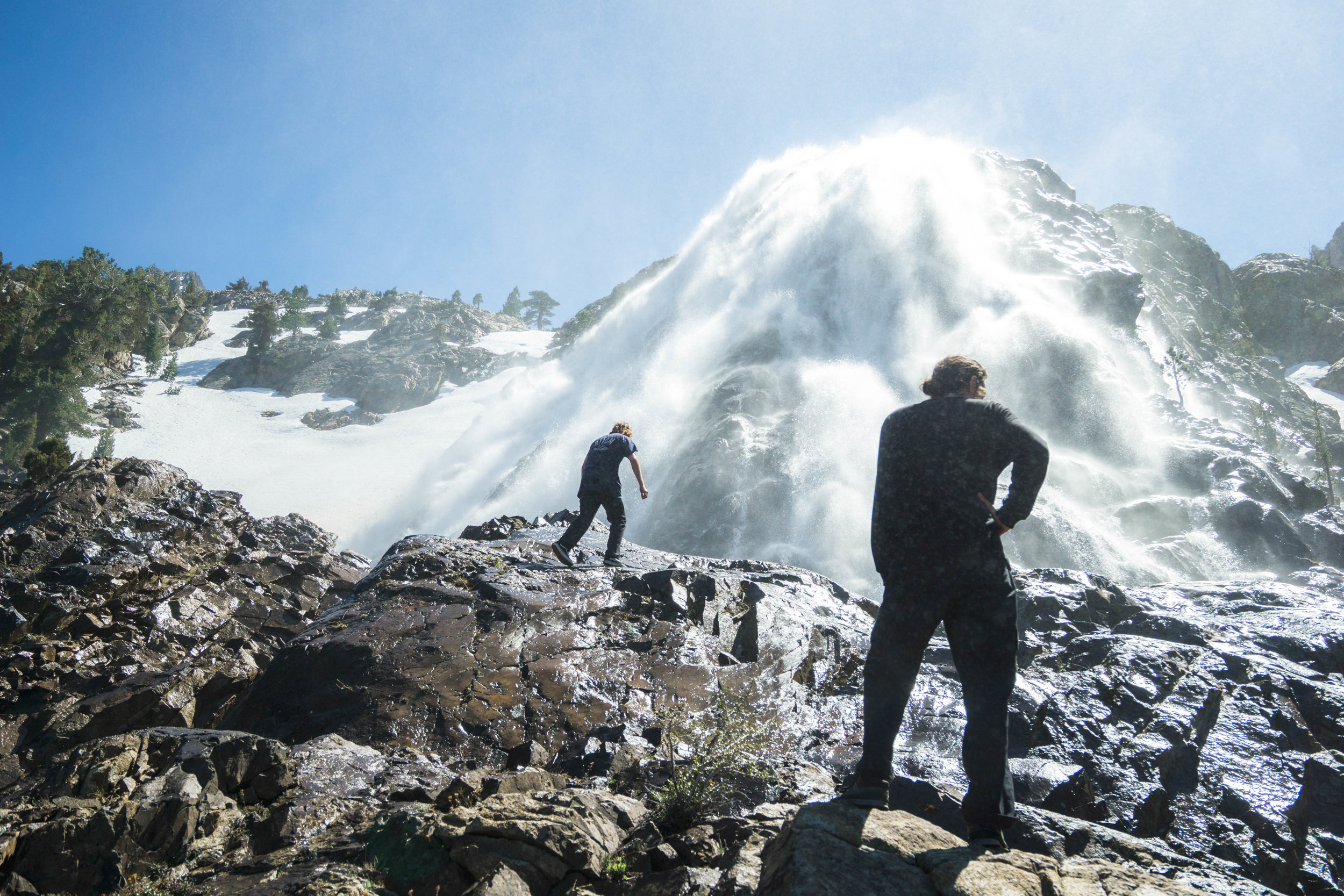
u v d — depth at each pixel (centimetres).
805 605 769
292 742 461
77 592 988
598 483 770
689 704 505
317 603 1166
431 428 13512
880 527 241
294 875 264
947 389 256
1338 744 528
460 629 562
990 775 223
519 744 448
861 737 470
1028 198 7938
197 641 983
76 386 10481
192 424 13275
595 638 579
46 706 744
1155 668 571
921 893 185
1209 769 464
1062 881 204
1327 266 19950
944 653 593
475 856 247
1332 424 12562
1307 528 4612
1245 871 387
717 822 296
